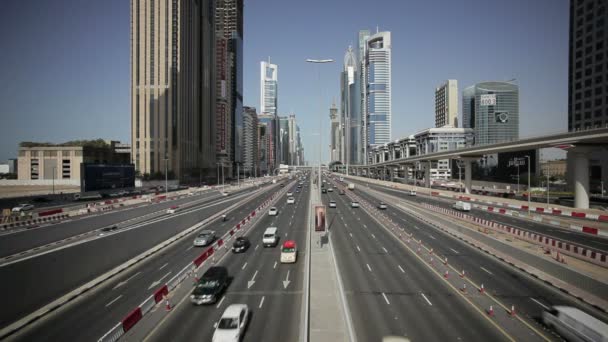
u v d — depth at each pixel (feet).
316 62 173.47
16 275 91.61
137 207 242.58
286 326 62.18
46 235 142.92
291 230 156.76
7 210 192.85
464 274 90.84
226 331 55.83
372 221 182.29
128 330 61.00
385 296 76.28
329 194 355.36
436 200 284.82
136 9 486.38
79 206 228.84
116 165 303.27
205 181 599.57
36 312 68.44
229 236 140.87
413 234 146.61
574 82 374.22
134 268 98.32
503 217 186.60
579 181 191.72
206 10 645.92
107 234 144.97
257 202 277.03
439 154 379.76
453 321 63.93
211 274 79.92
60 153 371.56
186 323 63.87
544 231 143.23
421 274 91.61
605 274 82.12
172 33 488.85
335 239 136.87
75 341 57.82
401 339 50.14
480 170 447.42
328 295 76.48
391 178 627.87
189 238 140.05
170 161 483.92
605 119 337.52
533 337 58.03
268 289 81.51
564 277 81.56
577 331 54.75
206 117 644.27
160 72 484.74
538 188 345.51
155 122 484.33
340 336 57.72
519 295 76.54
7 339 58.44
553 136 206.69
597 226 147.02
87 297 76.84
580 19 367.45
